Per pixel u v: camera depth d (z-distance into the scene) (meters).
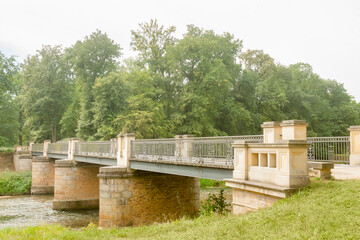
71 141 30.67
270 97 49.03
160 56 45.94
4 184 38.91
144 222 19.48
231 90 49.03
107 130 37.66
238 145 10.63
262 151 9.74
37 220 24.09
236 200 10.56
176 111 41.69
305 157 8.88
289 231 6.65
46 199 34.78
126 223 19.08
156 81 43.66
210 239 7.44
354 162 12.78
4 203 32.00
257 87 50.69
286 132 10.19
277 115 50.22
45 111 50.69
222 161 12.56
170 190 20.50
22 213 26.86
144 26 45.69
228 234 7.52
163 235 9.22
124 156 20.11
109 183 19.16
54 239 10.30
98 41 45.50
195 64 42.72
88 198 29.52
